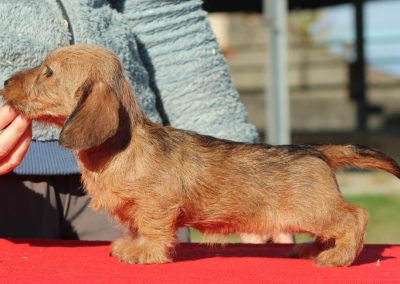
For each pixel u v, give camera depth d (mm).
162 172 3348
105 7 4305
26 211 4203
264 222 3441
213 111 4457
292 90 27703
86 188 3576
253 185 3414
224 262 3359
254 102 27328
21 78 3596
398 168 3627
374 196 15102
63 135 3213
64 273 3070
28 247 3723
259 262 3359
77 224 4348
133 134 3383
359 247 3367
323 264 3275
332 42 26484
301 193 3398
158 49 4477
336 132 25266
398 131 25250
